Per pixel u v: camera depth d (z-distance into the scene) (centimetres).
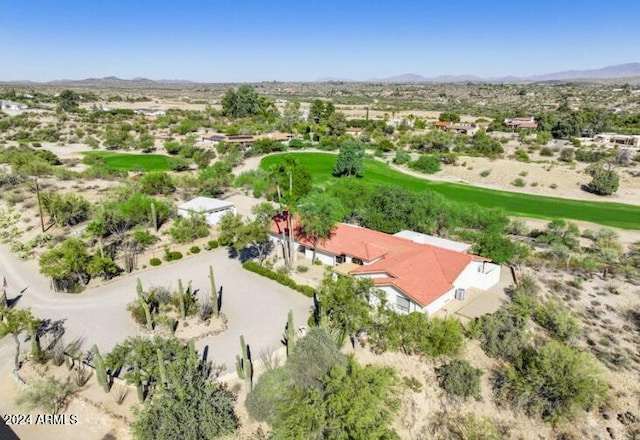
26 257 4938
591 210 7944
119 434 2544
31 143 12812
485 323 3450
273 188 6956
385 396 2619
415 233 5138
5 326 3052
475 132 16425
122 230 5638
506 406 2872
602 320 3859
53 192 7019
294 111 18612
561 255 5181
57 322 3672
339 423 2359
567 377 2833
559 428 2747
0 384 2966
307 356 2750
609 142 14438
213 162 11262
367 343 3378
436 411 2844
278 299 4097
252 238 4431
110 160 11244
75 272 4319
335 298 3198
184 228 5447
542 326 3678
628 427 2739
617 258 5259
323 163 11750
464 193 8994
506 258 4631
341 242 4803
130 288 4288
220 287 4338
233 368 3058
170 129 16438
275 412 2541
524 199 8606
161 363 2597
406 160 11706
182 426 2356
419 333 3209
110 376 2986
